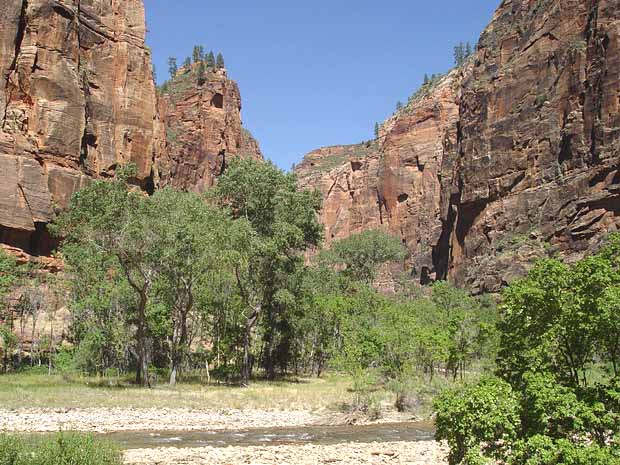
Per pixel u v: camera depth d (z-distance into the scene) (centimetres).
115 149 8750
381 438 2816
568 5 10381
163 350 6022
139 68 9350
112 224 4269
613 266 1413
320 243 6019
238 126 17025
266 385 4978
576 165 9244
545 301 1374
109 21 9169
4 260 5547
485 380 1346
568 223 9012
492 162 11056
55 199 7375
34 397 3466
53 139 7581
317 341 6412
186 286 4678
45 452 1527
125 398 3659
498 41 12488
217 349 5584
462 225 11925
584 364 1483
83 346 4784
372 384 4075
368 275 11019
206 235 4459
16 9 7581
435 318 6212
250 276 5356
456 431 1271
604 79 8856
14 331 5938
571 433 1222
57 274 7012
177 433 2855
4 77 7419
